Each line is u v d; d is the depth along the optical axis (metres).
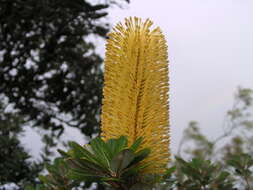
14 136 12.73
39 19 15.27
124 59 2.23
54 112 16.16
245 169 3.42
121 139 1.95
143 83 2.22
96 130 15.37
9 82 15.84
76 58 17.00
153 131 2.16
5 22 15.23
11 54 15.89
